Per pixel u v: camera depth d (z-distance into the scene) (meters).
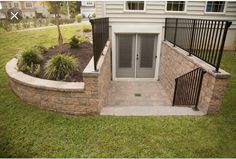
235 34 8.25
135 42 7.80
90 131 3.29
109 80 7.26
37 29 16.64
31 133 3.27
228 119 3.64
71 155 2.76
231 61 7.37
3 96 4.71
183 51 5.46
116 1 7.04
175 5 7.23
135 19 7.32
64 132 3.28
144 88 7.36
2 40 11.88
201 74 3.90
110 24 7.37
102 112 3.97
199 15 7.43
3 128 3.41
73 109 3.86
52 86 3.76
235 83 5.52
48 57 5.90
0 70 6.70
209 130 3.31
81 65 5.23
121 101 6.16
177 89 5.57
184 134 3.19
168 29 7.12
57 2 6.80
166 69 7.05
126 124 3.46
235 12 7.60
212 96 3.66
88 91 3.67
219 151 2.84
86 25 19.66
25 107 4.16
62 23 21.12
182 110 4.07
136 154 2.76
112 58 7.89
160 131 3.26
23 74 4.59
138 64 8.18
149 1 7.04
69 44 7.43
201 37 4.51
